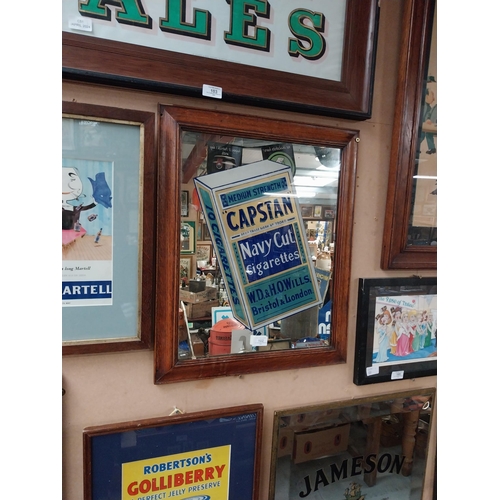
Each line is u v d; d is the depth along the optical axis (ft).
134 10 1.60
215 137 1.83
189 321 1.86
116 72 1.57
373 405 2.29
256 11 1.79
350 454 2.26
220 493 1.98
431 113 2.18
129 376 1.81
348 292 2.13
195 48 1.70
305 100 1.88
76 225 1.64
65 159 1.60
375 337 2.24
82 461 1.78
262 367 1.98
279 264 2.01
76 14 1.53
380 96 2.15
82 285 1.67
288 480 2.12
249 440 2.00
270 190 1.95
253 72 1.79
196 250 1.85
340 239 2.09
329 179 2.06
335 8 1.94
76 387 1.74
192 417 1.87
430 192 2.25
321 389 2.21
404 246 2.21
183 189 1.80
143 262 1.73
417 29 2.06
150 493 1.86
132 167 1.69
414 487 2.44
